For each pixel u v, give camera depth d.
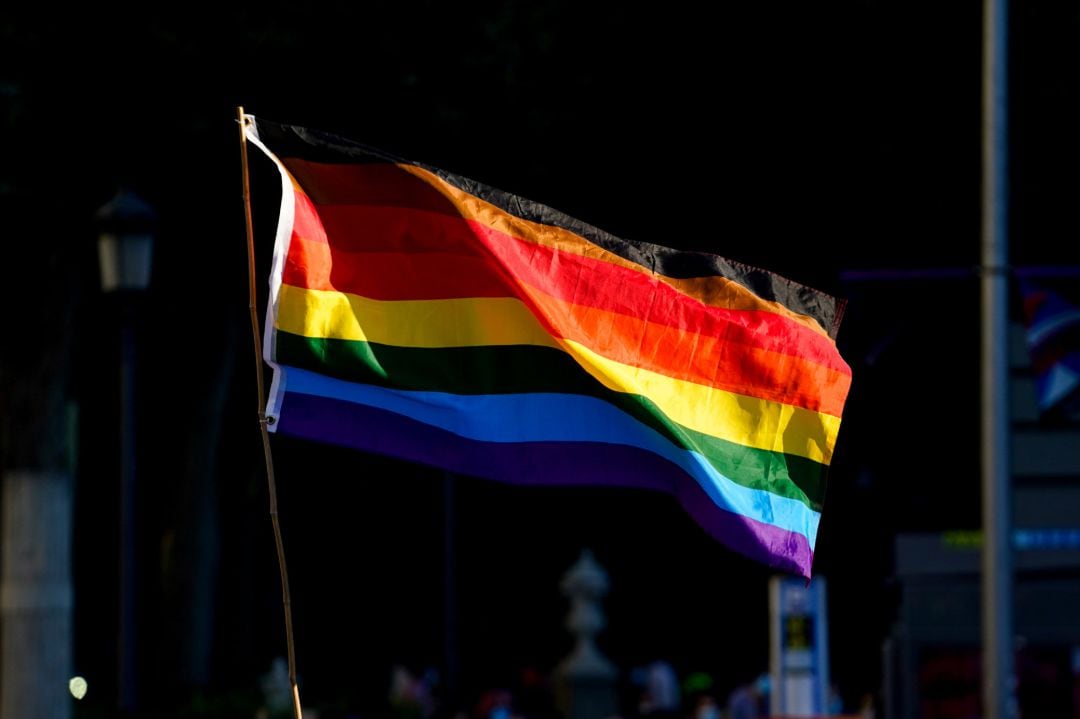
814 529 22.38
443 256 20.83
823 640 56.97
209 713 60.50
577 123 52.84
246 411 81.19
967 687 43.12
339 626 105.38
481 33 48.81
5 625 52.03
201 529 69.56
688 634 111.56
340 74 47.59
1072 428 44.28
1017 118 55.91
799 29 55.12
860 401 44.97
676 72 55.00
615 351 21.36
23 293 50.06
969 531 43.53
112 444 80.44
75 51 45.50
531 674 89.50
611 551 102.56
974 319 44.19
